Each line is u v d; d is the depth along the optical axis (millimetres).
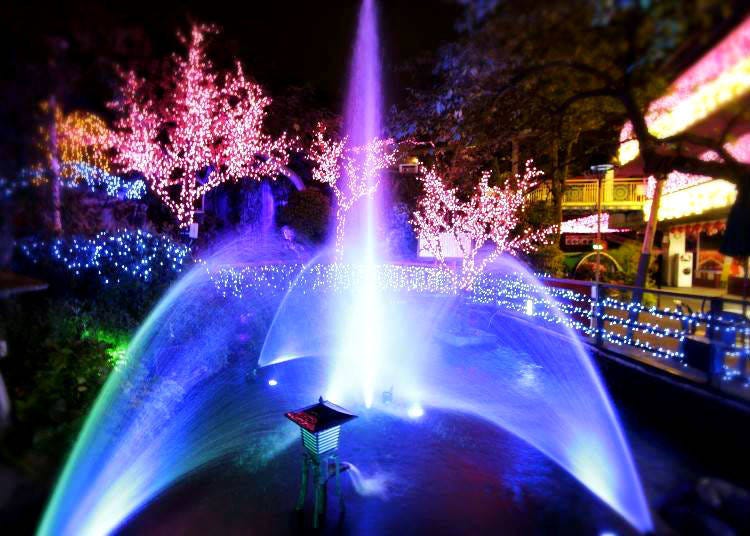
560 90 6852
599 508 4883
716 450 6148
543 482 5438
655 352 8484
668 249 19969
